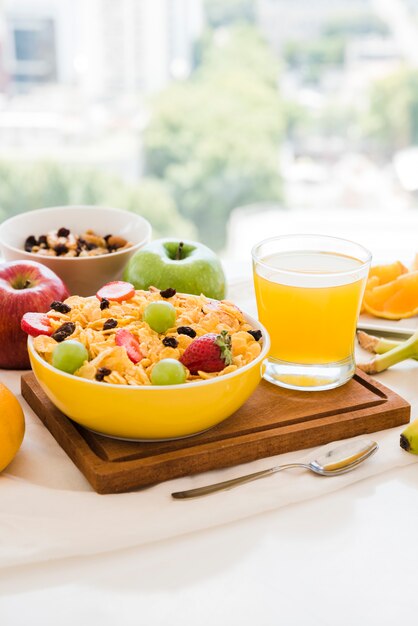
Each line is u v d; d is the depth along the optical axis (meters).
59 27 4.77
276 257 0.99
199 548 0.73
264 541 0.74
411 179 5.16
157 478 0.80
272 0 5.20
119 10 4.84
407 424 0.92
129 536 0.73
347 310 0.91
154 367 0.78
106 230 1.28
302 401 0.92
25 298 0.99
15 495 0.77
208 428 0.84
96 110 4.97
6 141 4.78
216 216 5.47
